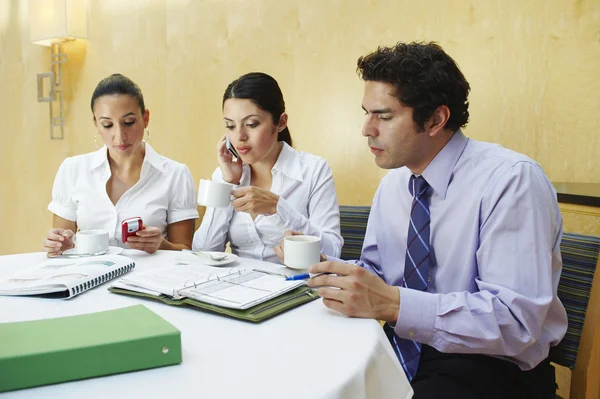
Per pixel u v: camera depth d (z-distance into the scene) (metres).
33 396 0.66
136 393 0.67
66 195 1.97
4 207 4.17
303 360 0.78
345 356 0.80
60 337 0.73
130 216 1.93
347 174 2.67
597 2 2.01
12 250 4.17
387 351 0.88
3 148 4.09
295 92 2.79
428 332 1.04
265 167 1.82
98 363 0.72
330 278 1.01
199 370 0.75
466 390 1.10
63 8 3.38
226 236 1.87
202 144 3.16
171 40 3.20
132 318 0.82
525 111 2.19
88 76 3.57
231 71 3.00
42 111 3.82
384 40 2.49
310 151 2.77
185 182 2.03
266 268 1.35
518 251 1.09
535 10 2.13
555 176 2.15
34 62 3.82
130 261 1.33
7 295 1.10
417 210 1.28
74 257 1.43
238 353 0.81
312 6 2.68
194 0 3.08
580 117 2.07
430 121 1.20
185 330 0.91
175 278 1.18
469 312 1.03
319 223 1.76
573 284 1.25
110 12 3.42
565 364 1.24
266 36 2.85
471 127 2.32
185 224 2.03
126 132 1.85
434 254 1.28
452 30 2.32
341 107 2.64
